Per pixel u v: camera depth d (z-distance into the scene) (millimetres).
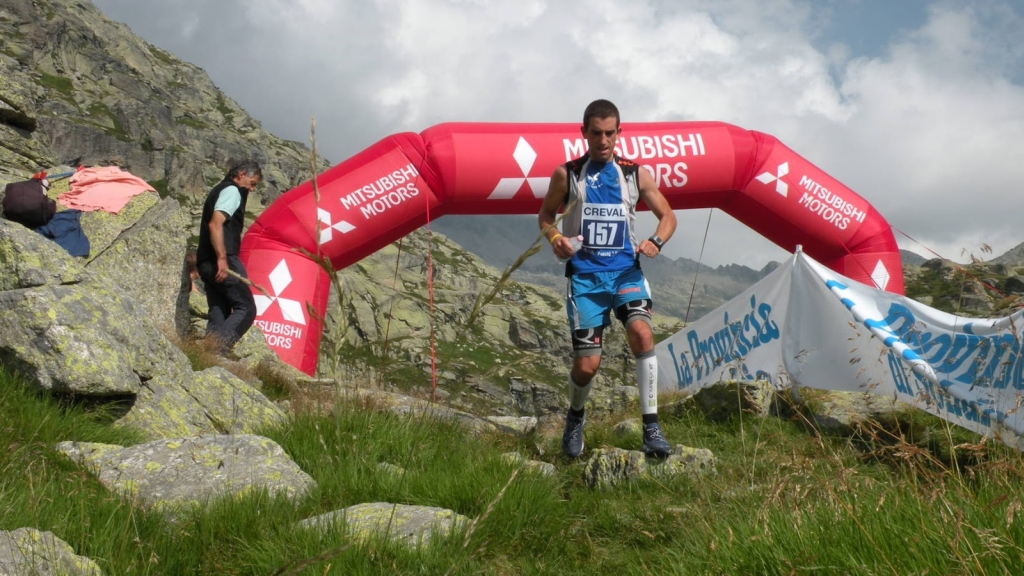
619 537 3633
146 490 3521
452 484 3822
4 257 5117
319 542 2844
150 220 9516
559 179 5066
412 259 104125
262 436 4426
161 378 5207
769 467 4281
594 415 8914
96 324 4898
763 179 12867
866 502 2629
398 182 11867
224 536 3021
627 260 5039
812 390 7516
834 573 2221
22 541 2473
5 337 4562
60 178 9516
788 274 7902
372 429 4660
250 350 9008
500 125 12391
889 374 6445
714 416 7145
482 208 12430
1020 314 5176
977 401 5383
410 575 2744
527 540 3398
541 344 144125
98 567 2512
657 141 12484
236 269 8414
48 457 3613
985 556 2037
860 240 13180
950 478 2750
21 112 15047
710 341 9172
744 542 2609
